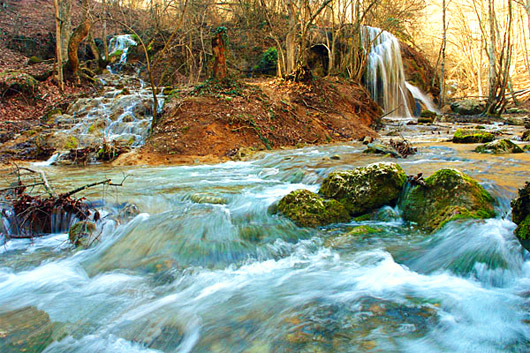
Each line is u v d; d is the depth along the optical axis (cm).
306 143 1268
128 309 333
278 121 1308
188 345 277
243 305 325
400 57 2738
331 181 584
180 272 403
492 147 901
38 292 368
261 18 2434
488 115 2323
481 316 290
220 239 477
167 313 321
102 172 909
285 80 1644
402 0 2880
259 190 676
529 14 2284
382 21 2653
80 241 486
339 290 341
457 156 848
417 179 524
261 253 444
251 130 1216
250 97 1357
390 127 1800
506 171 644
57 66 1945
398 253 418
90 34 2523
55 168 990
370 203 546
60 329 303
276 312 308
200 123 1186
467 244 399
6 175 872
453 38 4006
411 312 296
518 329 272
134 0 3331
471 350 249
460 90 3688
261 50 2483
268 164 947
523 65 3669
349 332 271
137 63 2527
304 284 360
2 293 368
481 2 3106
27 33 2736
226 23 2659
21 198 551
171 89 1841
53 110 1597
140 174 869
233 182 761
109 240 492
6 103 1595
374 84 2452
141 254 453
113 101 1606
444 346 253
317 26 2536
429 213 490
